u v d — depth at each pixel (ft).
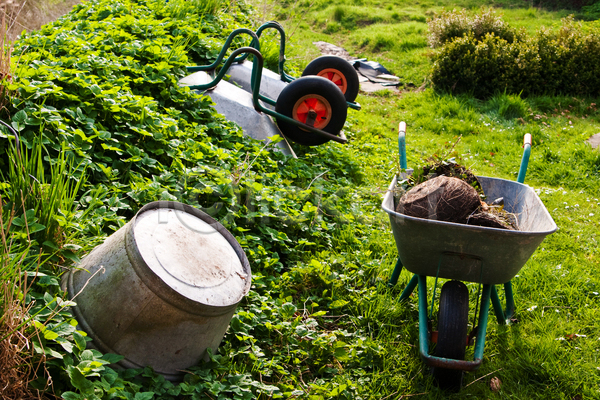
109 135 11.28
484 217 8.79
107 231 9.84
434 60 35.29
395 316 10.84
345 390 8.40
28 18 22.04
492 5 57.31
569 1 56.59
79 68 13.57
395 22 50.80
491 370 9.69
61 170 8.75
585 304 12.05
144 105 13.23
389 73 37.06
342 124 17.33
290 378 8.55
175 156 12.67
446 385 9.05
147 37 19.45
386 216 15.81
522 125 27.91
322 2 56.39
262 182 13.70
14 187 8.45
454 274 9.03
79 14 21.59
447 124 27.73
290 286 11.09
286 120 16.72
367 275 12.21
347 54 40.91
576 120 29.32
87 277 7.52
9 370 6.07
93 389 6.28
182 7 24.52
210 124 14.85
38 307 6.97
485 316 9.06
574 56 32.50
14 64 11.73
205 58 21.25
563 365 9.91
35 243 7.88
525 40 35.96
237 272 8.36
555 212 17.97
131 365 7.24
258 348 8.64
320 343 9.22
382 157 21.39
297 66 29.58
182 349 7.50
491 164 22.68
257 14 33.83
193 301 7.04
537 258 14.37
